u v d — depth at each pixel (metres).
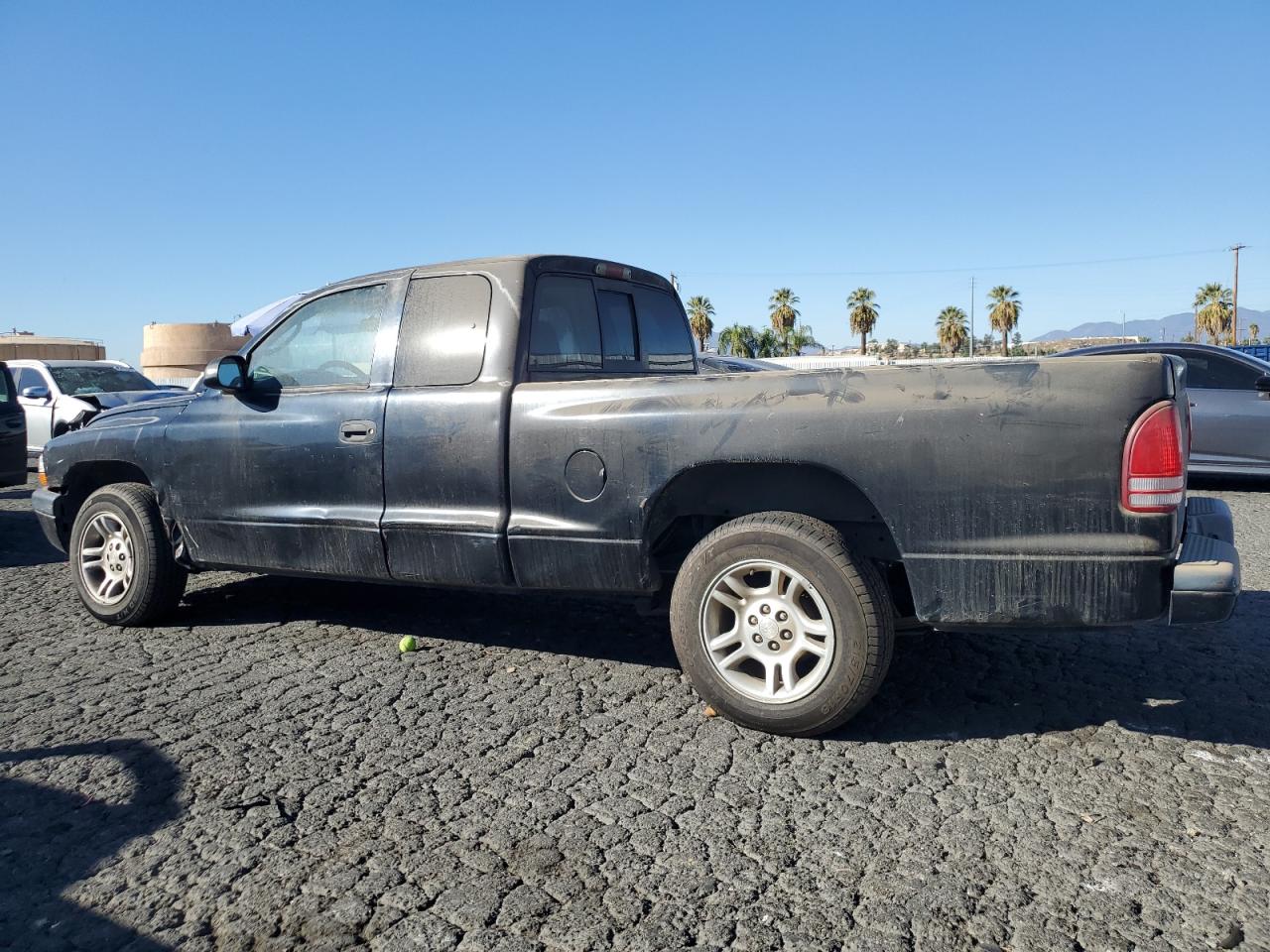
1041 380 3.29
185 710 4.07
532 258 4.42
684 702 4.12
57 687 4.38
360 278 4.77
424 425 4.32
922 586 3.46
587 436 3.93
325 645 5.00
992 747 3.63
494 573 4.19
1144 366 3.20
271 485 4.81
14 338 39.47
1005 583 3.35
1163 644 4.91
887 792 3.25
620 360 5.05
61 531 5.88
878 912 2.56
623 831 3.00
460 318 4.40
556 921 2.53
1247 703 4.06
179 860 2.86
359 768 3.48
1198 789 3.26
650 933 2.48
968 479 3.36
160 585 5.29
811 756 3.56
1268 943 2.41
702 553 3.76
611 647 4.92
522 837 2.97
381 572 4.52
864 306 80.38
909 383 3.46
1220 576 3.20
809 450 3.55
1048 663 4.60
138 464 5.31
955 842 2.92
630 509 3.86
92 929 2.51
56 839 2.98
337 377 4.75
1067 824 3.03
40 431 13.10
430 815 3.12
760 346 78.06
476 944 2.44
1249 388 10.14
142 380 14.58
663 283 5.62
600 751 3.62
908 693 4.21
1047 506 3.28
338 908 2.60
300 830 3.03
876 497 3.49
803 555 3.56
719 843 2.93
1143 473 3.18
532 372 4.31
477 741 3.72
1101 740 3.69
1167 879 2.71
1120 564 3.21
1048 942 2.43
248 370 5.05
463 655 4.80
